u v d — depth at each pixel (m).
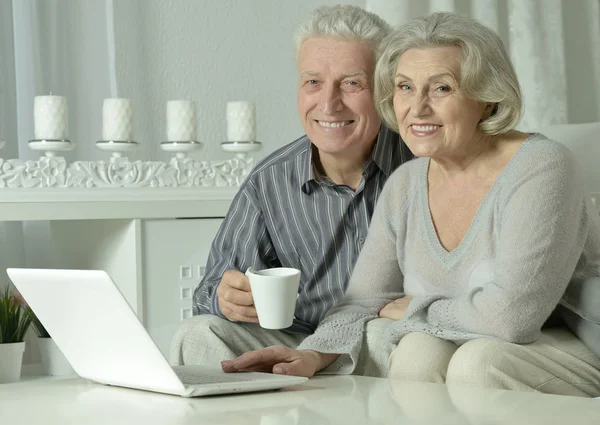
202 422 1.03
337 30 1.92
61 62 2.96
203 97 3.22
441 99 1.62
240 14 3.28
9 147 2.86
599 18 3.35
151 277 2.43
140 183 2.44
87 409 1.15
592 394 1.51
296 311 1.98
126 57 3.06
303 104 1.95
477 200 1.64
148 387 1.28
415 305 1.58
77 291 1.28
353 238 1.98
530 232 1.51
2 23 2.85
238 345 1.88
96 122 3.02
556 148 1.59
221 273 2.00
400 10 2.91
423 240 1.69
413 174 1.76
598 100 3.36
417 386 1.30
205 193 2.50
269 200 2.02
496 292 1.49
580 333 1.59
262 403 1.17
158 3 3.13
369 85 1.92
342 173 1.99
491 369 1.39
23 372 2.49
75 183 2.37
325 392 1.25
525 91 3.17
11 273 1.40
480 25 1.64
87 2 3.01
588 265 1.62
